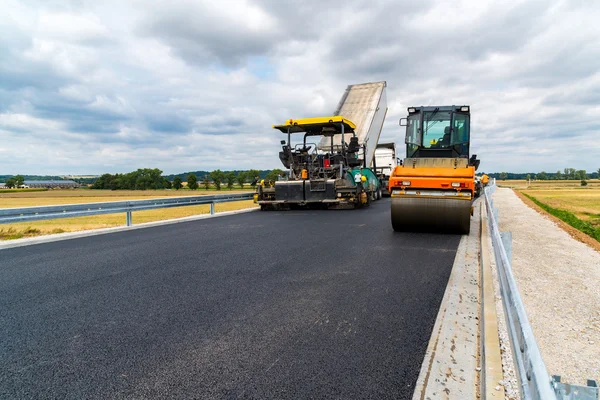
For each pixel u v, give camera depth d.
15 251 6.89
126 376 2.50
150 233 8.95
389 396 2.26
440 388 2.34
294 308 3.73
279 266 5.42
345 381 2.42
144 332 3.20
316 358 2.73
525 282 4.90
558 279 5.04
